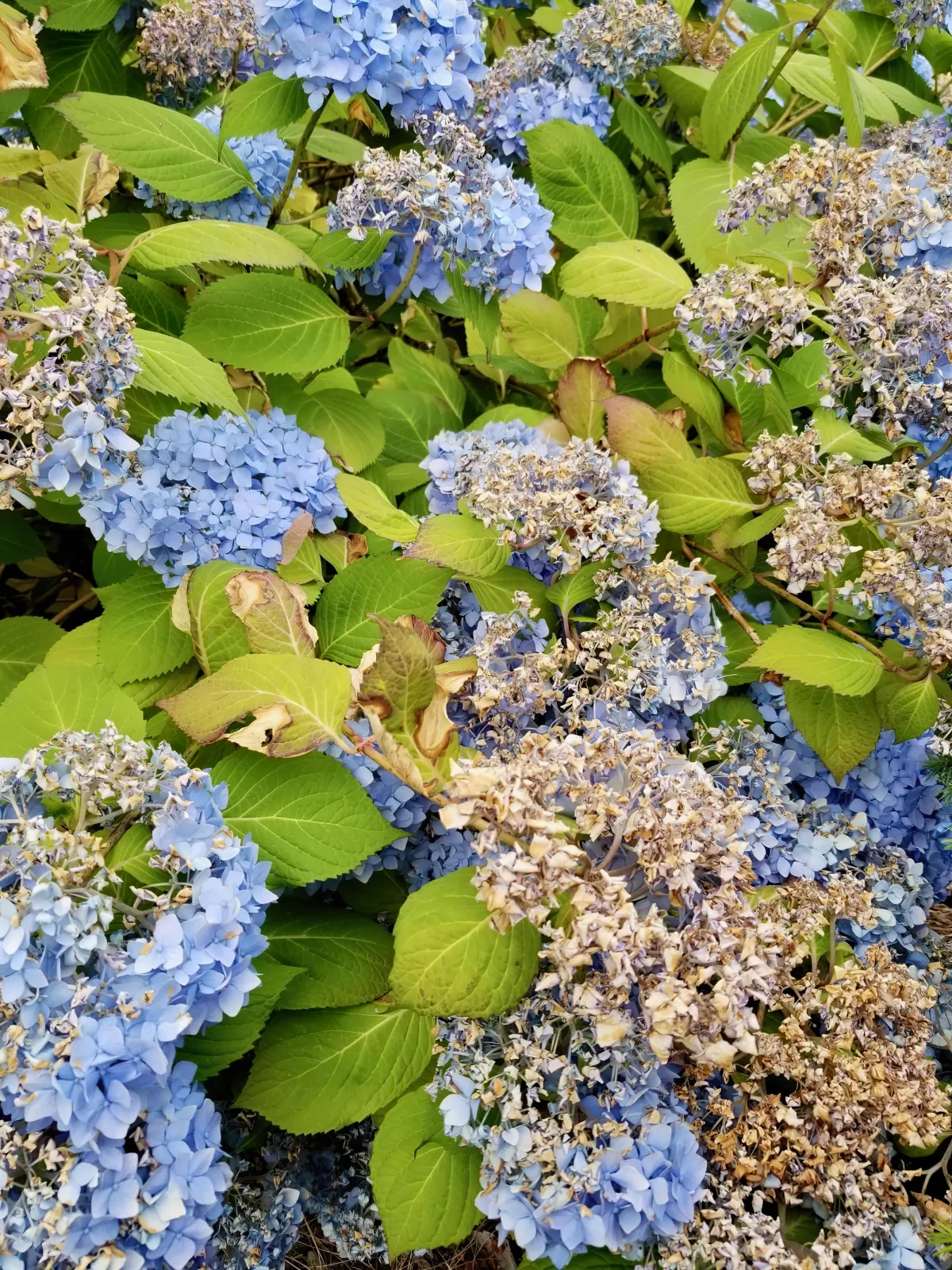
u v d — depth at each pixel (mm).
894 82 993
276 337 687
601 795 486
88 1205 437
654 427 707
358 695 503
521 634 641
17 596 875
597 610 693
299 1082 559
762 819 646
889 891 645
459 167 665
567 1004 496
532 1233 481
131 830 525
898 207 649
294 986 570
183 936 462
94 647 632
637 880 523
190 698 538
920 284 619
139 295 707
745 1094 547
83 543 865
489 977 493
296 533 616
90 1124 433
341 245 688
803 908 594
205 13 773
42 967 450
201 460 605
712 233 809
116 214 768
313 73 602
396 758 501
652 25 835
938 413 641
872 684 631
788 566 632
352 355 862
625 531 622
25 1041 438
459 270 693
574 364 736
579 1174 482
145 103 680
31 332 550
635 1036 485
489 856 469
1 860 461
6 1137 432
